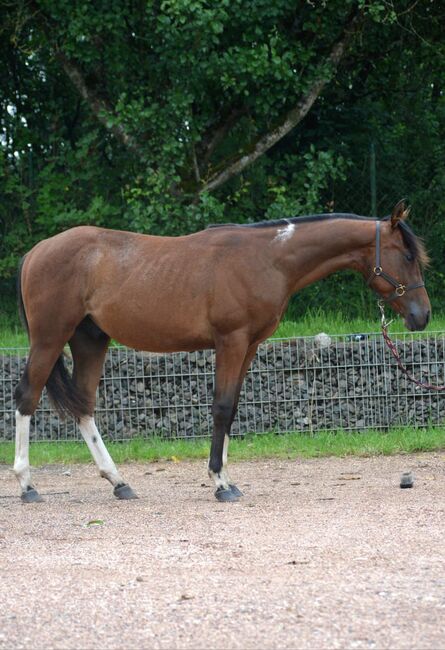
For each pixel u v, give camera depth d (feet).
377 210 52.70
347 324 45.09
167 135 46.93
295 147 54.24
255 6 45.24
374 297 49.29
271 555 18.49
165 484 29.09
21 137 54.54
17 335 45.27
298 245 26.08
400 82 56.59
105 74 50.39
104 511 24.32
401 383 38.73
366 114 55.06
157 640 13.71
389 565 17.49
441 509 22.94
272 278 25.82
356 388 38.75
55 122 55.21
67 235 26.76
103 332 27.37
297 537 20.11
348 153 53.21
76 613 15.02
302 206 47.73
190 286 25.79
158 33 46.19
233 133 52.11
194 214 46.19
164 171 46.96
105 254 26.43
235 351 25.67
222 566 17.71
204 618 14.57
